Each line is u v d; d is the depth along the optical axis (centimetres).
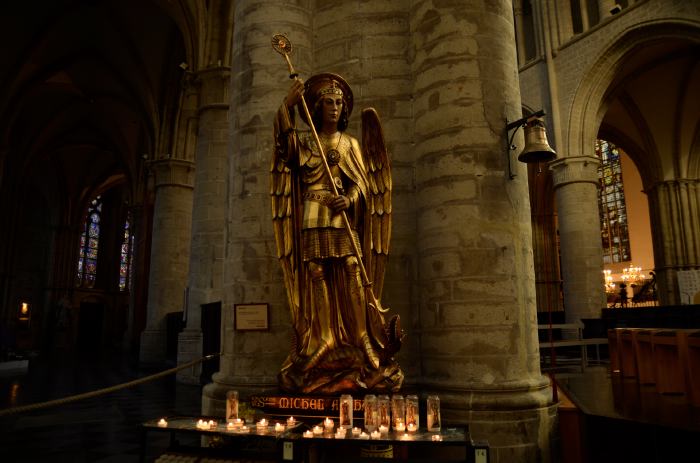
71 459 565
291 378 419
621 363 723
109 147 3092
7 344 2398
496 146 508
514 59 555
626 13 1686
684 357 492
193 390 1170
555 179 1820
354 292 414
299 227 446
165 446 625
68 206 3650
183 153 1877
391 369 409
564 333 1684
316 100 447
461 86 518
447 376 475
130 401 1005
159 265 1817
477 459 327
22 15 1841
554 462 453
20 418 818
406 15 599
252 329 530
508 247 489
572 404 491
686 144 2138
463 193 496
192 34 1441
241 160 577
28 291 3528
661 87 2066
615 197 2977
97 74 2419
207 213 1305
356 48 598
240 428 375
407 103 577
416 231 548
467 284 480
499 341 467
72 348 3600
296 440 345
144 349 1811
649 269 2728
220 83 1354
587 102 1802
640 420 399
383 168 455
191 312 1322
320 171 430
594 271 1692
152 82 2053
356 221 430
